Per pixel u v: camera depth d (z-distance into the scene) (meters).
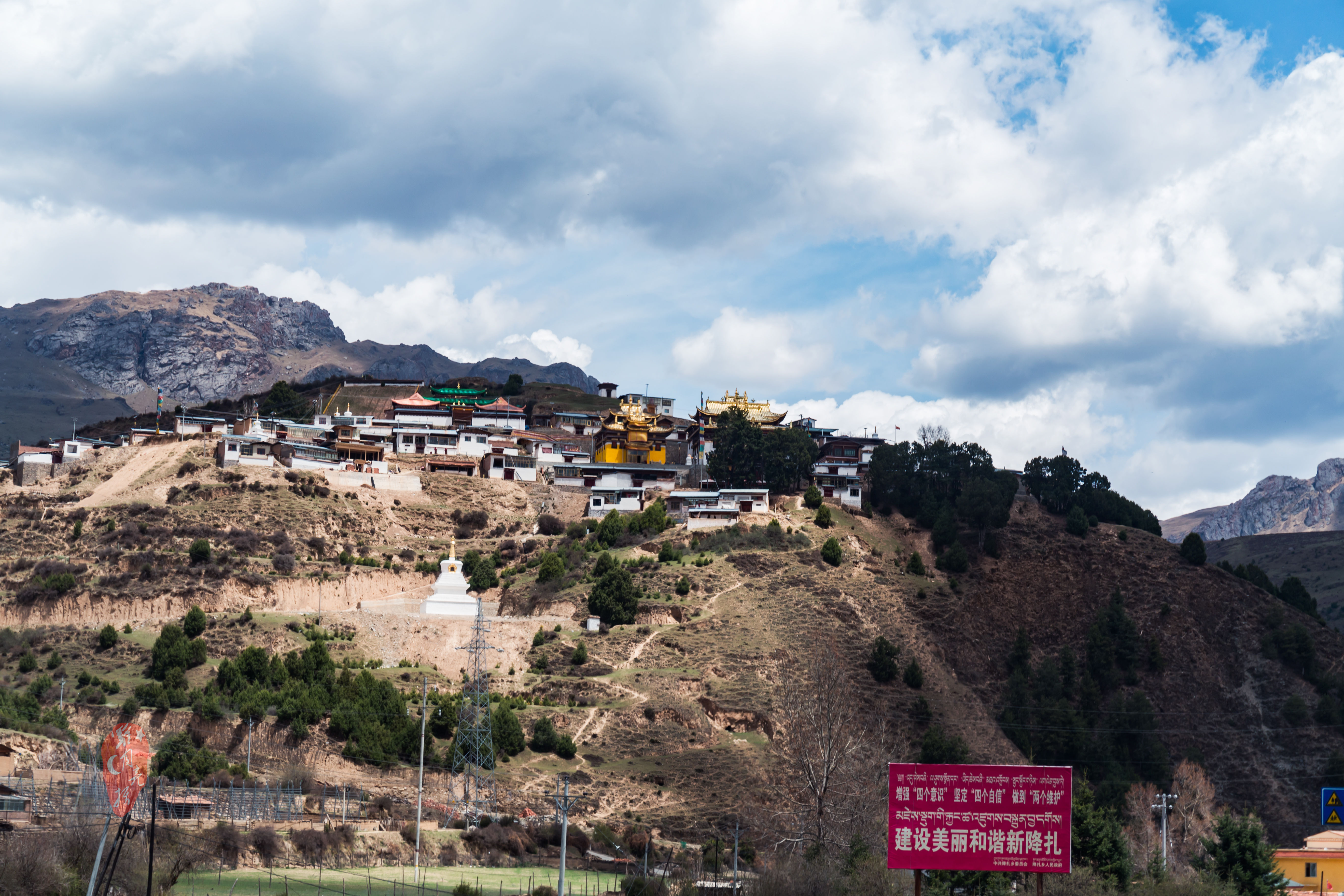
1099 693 176.50
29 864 79.19
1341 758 167.62
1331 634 199.38
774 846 114.50
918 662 175.12
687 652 163.88
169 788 114.44
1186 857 136.38
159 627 161.00
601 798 131.88
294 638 159.25
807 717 132.00
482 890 97.94
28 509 194.00
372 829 114.25
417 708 144.38
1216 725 179.50
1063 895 81.75
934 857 65.06
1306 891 100.00
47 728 122.56
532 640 167.00
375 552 194.25
